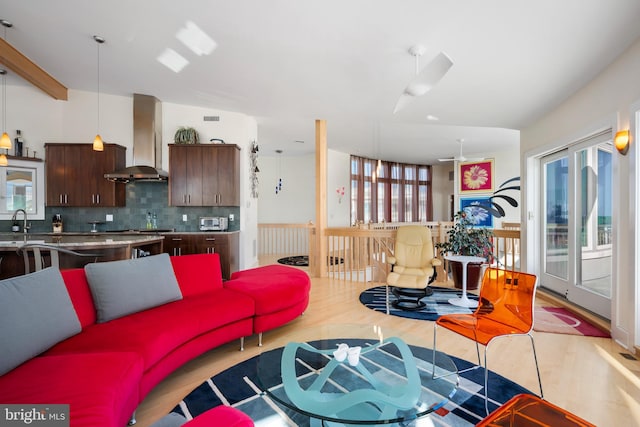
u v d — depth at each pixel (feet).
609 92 9.62
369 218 33.09
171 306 8.17
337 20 8.43
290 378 5.98
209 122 18.58
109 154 17.10
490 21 7.66
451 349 8.96
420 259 13.44
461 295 14.62
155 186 18.57
